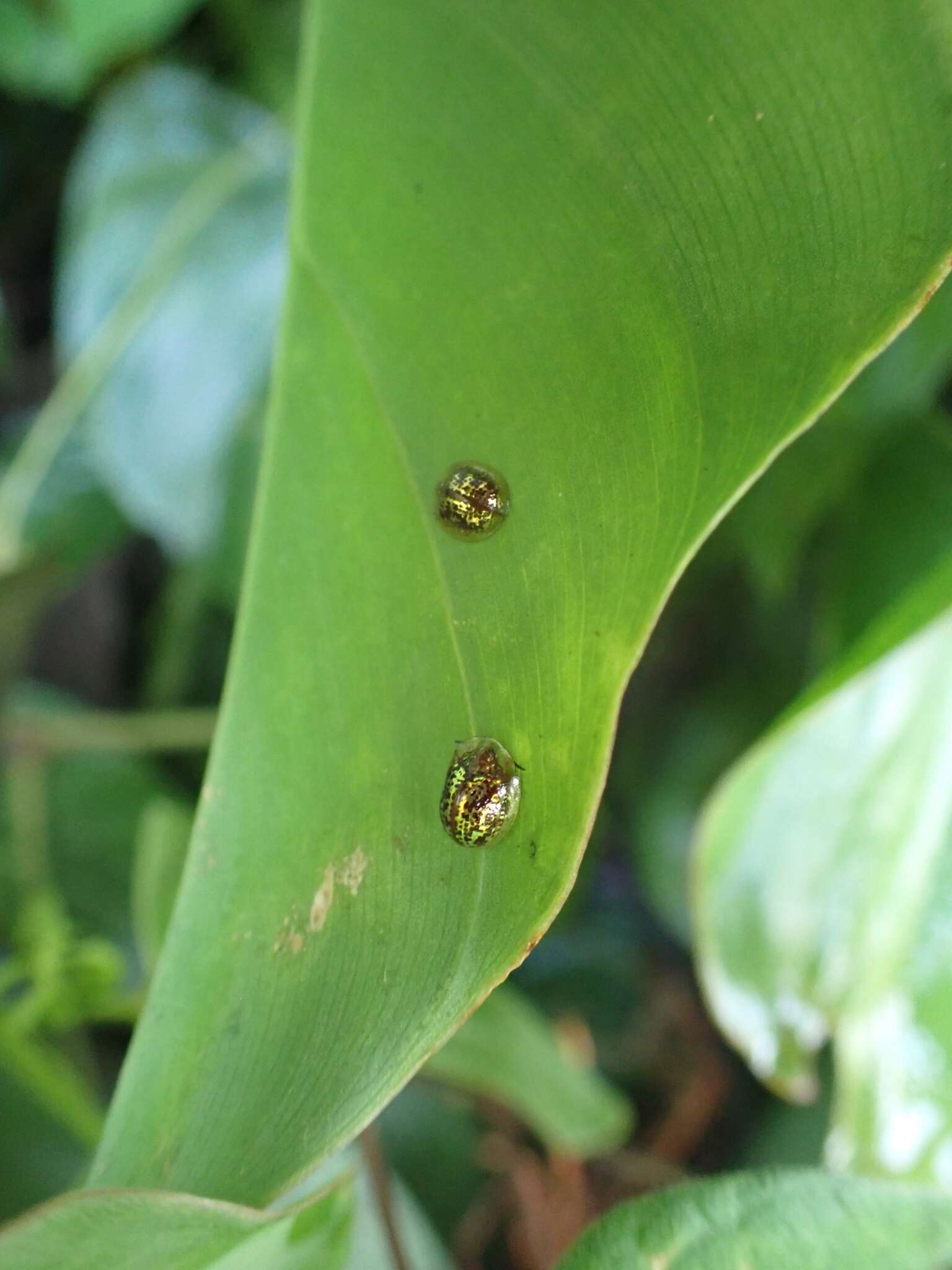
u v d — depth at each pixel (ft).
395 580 0.35
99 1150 0.35
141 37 0.77
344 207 0.37
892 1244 0.38
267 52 0.83
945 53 0.28
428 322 0.35
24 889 0.84
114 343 0.81
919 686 0.55
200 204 0.82
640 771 0.88
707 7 0.31
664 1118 0.91
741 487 0.28
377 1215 0.61
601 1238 0.39
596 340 0.32
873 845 0.54
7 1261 0.28
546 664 0.31
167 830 0.66
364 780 0.35
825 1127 0.73
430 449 0.35
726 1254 0.38
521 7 0.34
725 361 0.30
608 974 0.94
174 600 0.95
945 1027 0.52
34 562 0.83
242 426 0.79
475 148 0.35
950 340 0.59
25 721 0.87
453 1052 0.63
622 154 0.32
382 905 0.33
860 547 0.63
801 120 0.29
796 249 0.29
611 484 0.31
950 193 0.28
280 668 0.36
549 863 0.30
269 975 0.34
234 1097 0.33
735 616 0.85
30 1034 0.66
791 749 0.55
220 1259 0.31
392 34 0.37
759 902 0.55
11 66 0.78
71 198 0.83
